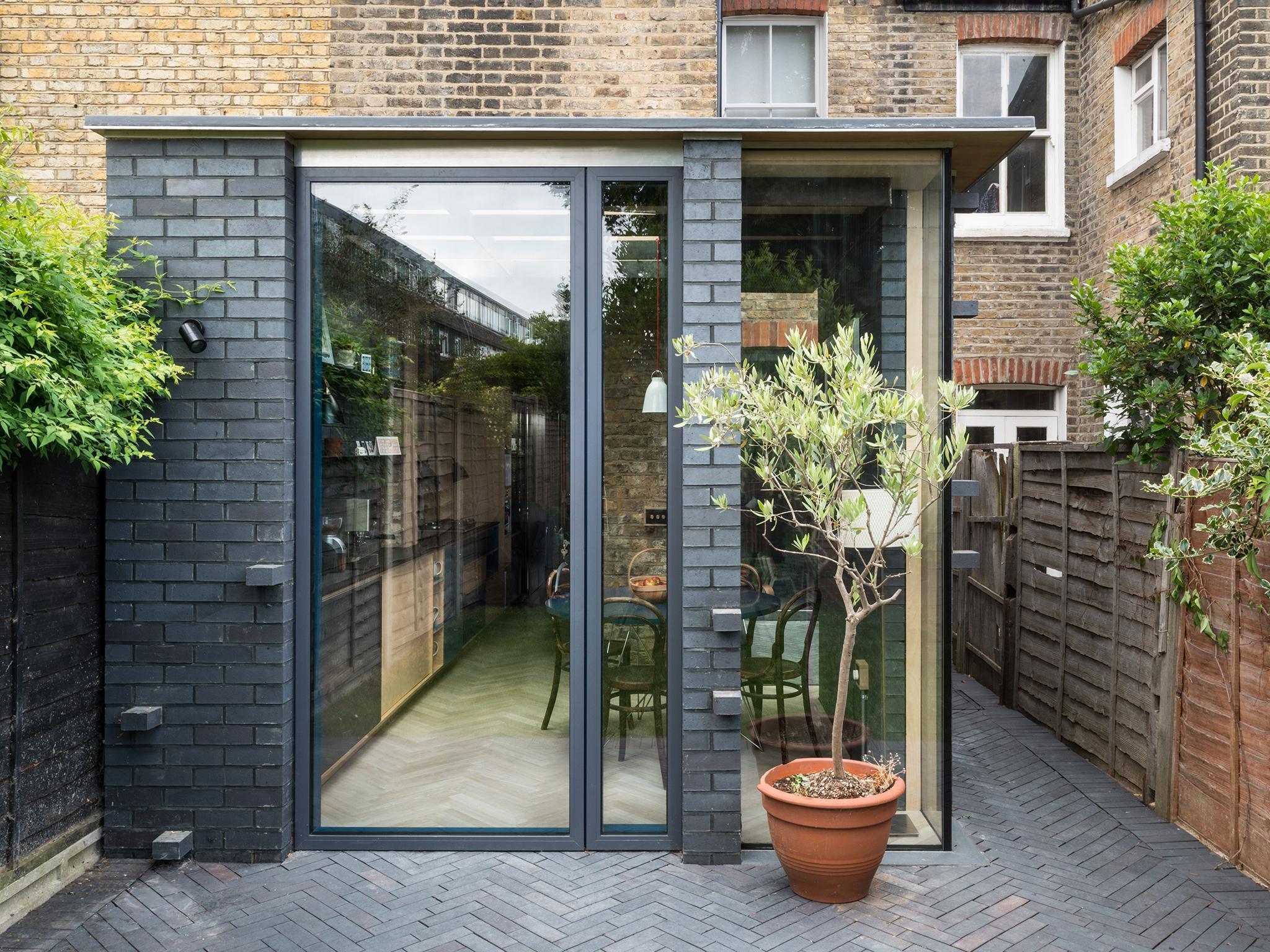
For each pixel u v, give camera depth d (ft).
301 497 13.26
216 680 12.85
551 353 13.55
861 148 13.42
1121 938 10.74
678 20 21.47
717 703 12.57
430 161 13.35
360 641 14.30
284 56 21.17
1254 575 11.45
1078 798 15.53
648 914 11.24
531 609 13.64
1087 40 28.60
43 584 11.65
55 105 21.02
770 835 12.84
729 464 12.83
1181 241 15.19
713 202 12.94
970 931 10.87
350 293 13.79
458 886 11.99
